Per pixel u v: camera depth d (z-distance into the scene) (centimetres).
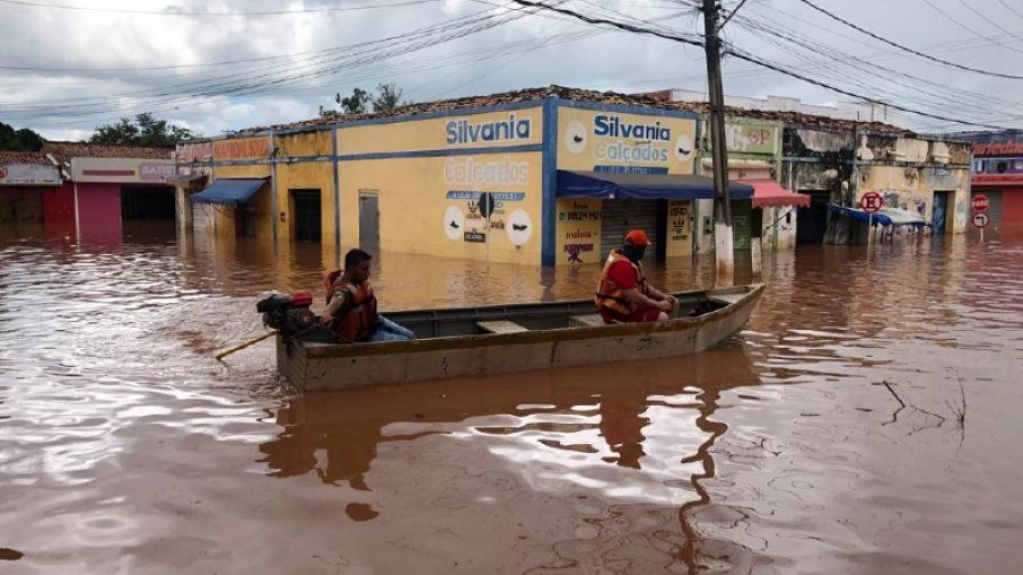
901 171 3123
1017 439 666
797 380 855
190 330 1099
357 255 821
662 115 2173
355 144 2534
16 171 3900
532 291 1538
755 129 2500
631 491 554
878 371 898
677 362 931
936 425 702
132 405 740
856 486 565
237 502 530
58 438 650
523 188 1980
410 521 504
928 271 1947
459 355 827
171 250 2488
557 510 521
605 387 816
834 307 1357
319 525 497
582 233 2017
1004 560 459
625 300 948
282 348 827
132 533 484
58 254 2314
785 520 509
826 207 2848
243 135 3161
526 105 1942
